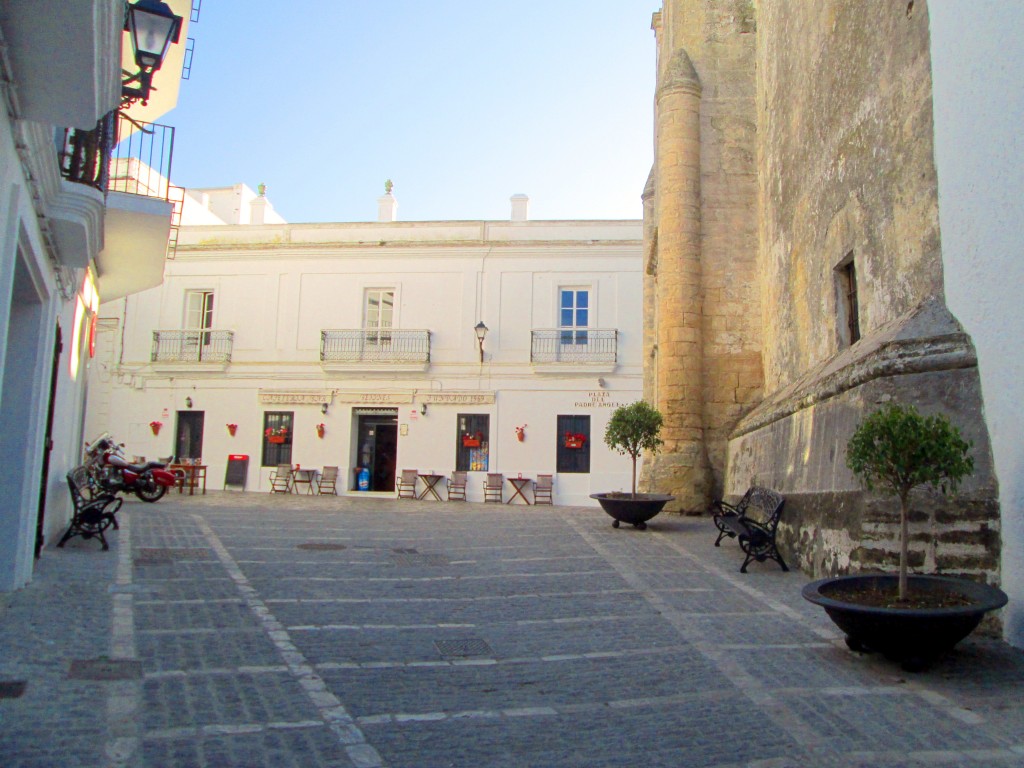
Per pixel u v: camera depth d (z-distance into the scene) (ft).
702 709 15.70
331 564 31.96
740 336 53.26
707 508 51.11
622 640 21.08
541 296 90.63
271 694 15.99
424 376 90.63
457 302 91.25
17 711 14.11
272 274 93.91
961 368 22.35
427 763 12.97
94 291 40.32
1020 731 14.34
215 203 111.65
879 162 30.37
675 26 58.13
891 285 28.89
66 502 37.06
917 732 14.35
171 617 21.86
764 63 52.44
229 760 12.65
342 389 91.25
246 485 90.99
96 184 24.53
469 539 40.70
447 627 22.26
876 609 17.26
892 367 23.73
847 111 34.32
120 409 93.91
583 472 88.07
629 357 88.99
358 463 92.17
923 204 26.32
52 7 14.61
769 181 50.57
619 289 90.02
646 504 43.52
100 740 13.12
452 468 89.10
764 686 17.08
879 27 30.55
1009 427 20.59
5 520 23.84
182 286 94.84
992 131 21.47
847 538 26.05
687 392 52.29
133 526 40.91
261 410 92.12
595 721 15.05
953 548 21.44
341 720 14.75
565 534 42.50
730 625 22.66
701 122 55.67
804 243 41.42
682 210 54.19
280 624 21.75
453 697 16.37
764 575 30.40
